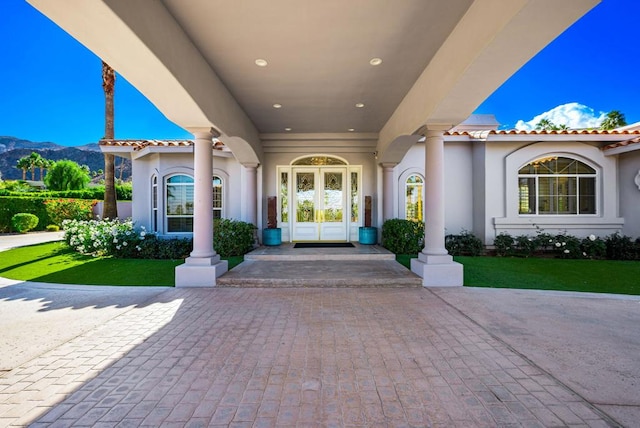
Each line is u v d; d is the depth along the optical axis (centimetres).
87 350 323
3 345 336
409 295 513
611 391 247
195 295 516
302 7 367
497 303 470
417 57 486
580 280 604
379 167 945
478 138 868
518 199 881
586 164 884
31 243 1176
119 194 2392
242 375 274
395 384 258
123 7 291
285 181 1012
